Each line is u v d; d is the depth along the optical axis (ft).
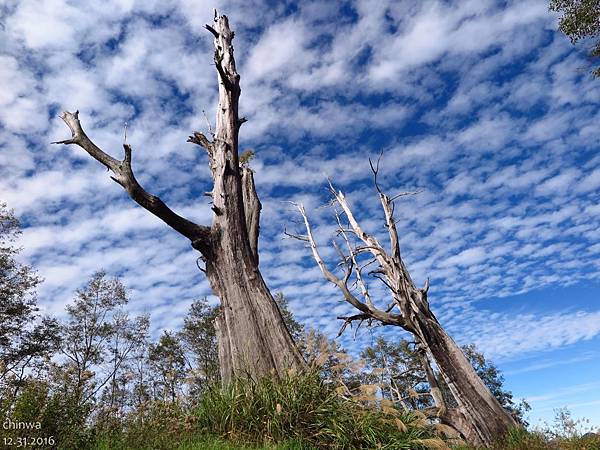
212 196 37.91
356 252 59.67
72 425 18.34
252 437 21.11
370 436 21.70
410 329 56.54
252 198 39.32
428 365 58.80
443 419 49.75
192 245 34.30
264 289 33.17
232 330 30.89
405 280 56.85
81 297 84.99
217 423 22.44
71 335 82.38
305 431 21.49
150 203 31.45
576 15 47.24
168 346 74.33
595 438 36.81
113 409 20.98
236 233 34.58
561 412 39.86
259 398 23.35
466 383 51.80
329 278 58.65
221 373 30.27
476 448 41.81
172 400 24.98
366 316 58.59
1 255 74.64
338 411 22.61
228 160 36.91
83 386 19.83
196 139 40.63
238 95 40.34
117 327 83.97
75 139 32.48
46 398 18.11
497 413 49.70
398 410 24.21
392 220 59.52
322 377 25.27
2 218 74.79
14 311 74.13
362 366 25.54
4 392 17.97
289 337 31.19
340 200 67.46
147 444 19.31
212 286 33.83
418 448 22.66
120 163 31.63
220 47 41.81
